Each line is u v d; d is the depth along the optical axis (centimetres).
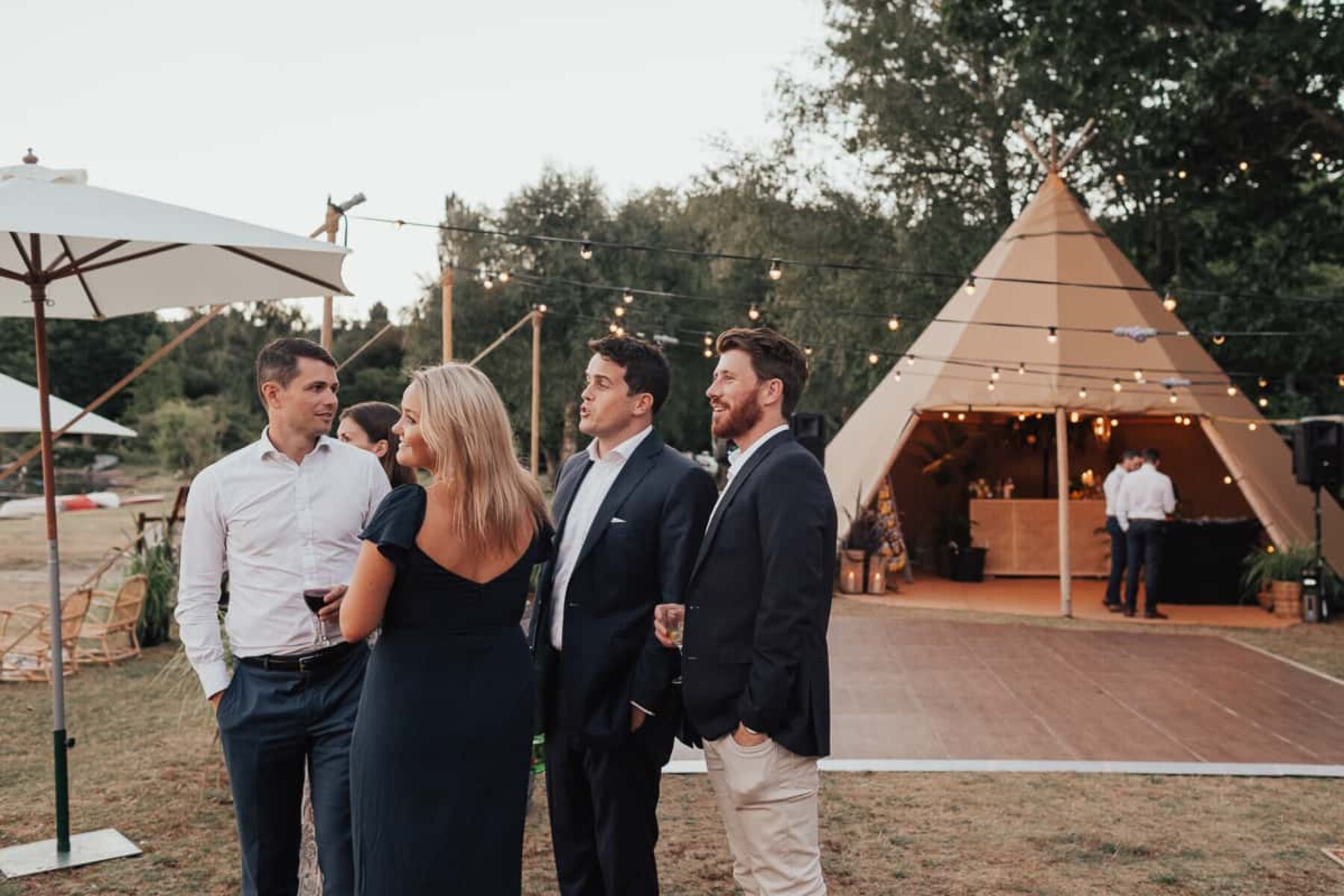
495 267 2981
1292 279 1667
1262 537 1247
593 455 348
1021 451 1641
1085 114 1873
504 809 274
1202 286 1873
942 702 738
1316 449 1105
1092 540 1486
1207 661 892
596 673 319
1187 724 674
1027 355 1237
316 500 332
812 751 294
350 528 338
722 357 313
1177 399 1202
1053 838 462
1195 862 433
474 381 270
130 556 1011
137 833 468
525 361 2933
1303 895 398
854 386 2314
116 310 470
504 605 275
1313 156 1434
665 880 415
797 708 293
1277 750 613
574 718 322
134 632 904
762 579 298
